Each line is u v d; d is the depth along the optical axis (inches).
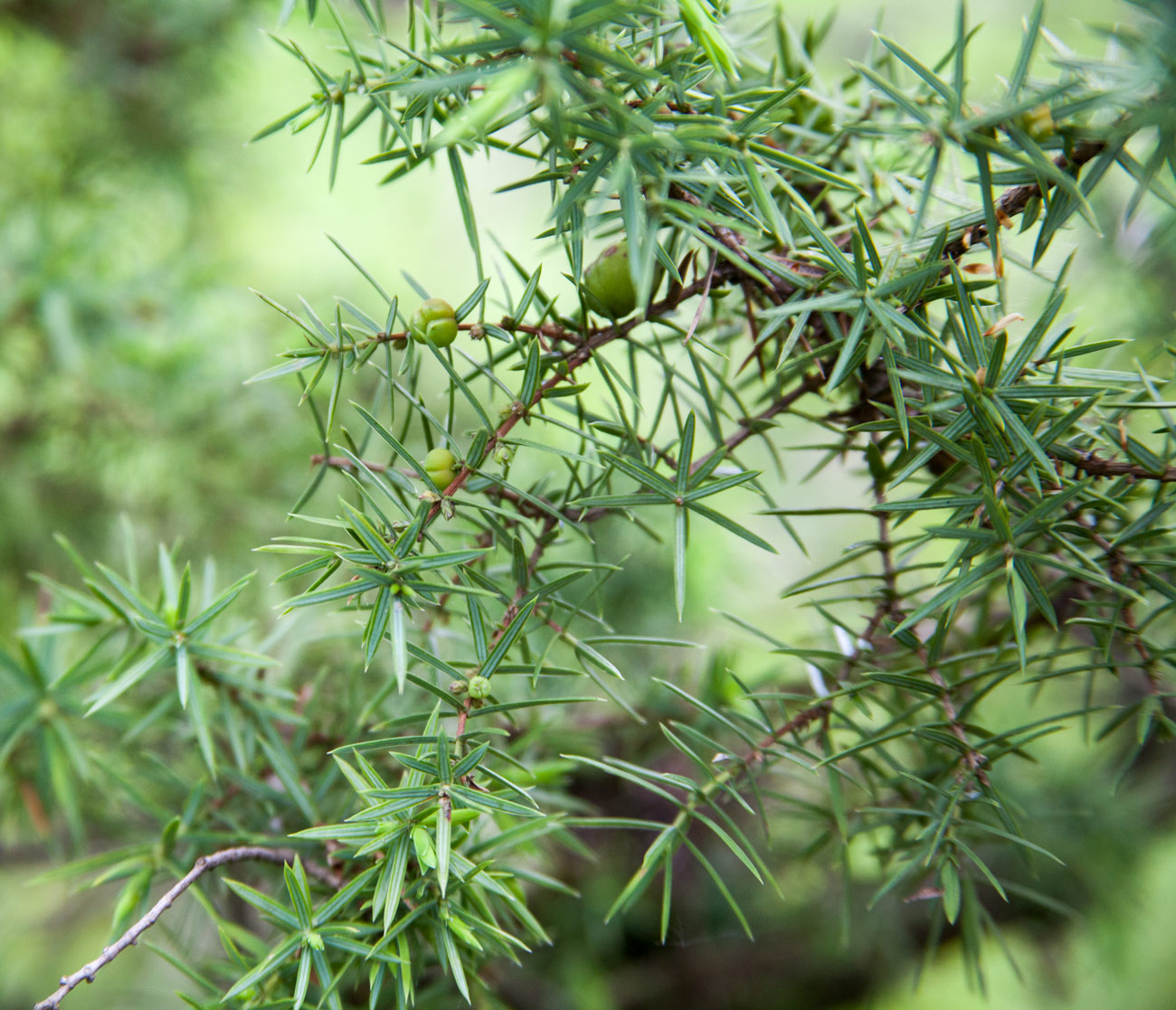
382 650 18.8
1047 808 22.7
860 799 19.9
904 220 17.4
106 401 28.2
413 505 16.9
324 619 21.1
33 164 30.7
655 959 27.6
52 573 29.6
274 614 23.7
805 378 16.7
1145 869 24.2
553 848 22.6
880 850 17.6
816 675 17.5
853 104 17.9
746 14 18.0
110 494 29.3
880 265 15.5
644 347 16.4
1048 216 15.5
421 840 15.4
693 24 15.5
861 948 25.8
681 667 20.9
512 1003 24.8
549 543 16.6
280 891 17.8
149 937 30.1
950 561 15.7
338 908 15.8
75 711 19.2
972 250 16.2
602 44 15.0
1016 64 15.1
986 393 15.6
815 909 25.4
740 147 15.5
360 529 15.2
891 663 17.5
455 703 15.7
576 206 15.5
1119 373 16.3
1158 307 20.5
